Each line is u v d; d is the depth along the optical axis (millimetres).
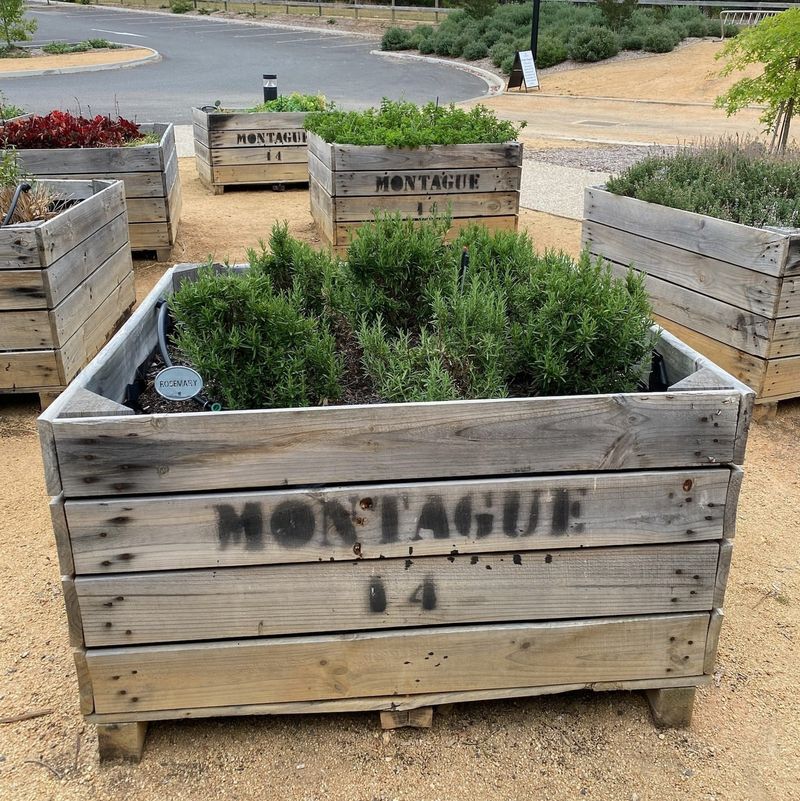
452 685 2713
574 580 2646
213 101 21141
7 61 29281
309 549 2523
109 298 6207
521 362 3109
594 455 2551
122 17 49188
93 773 2621
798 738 2828
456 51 33594
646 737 2809
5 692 2959
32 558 3777
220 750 2705
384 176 7605
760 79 8266
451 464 2514
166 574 2496
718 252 5320
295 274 3832
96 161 7773
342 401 3223
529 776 2633
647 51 30000
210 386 3008
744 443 2584
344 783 2588
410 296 3732
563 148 15242
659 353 3215
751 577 3736
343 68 29672
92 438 2361
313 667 2635
